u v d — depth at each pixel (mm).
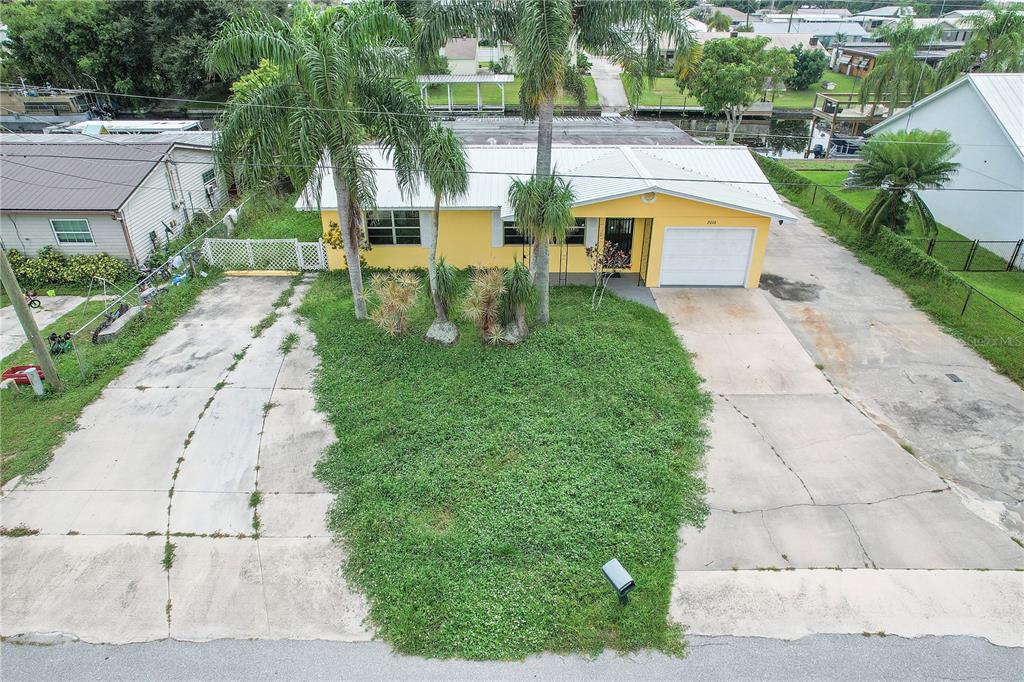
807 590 8547
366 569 8883
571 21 12805
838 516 9727
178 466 10781
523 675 7527
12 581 8727
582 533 9273
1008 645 7824
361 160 13008
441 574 8703
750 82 40250
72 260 18234
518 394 12477
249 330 15219
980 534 9406
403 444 11109
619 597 8211
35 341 12219
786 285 18141
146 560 9062
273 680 7508
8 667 7672
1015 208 19766
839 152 36469
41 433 11500
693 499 10023
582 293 17141
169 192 20906
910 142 19391
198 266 18531
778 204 17719
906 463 10867
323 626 8172
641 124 28812
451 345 14273
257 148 12523
